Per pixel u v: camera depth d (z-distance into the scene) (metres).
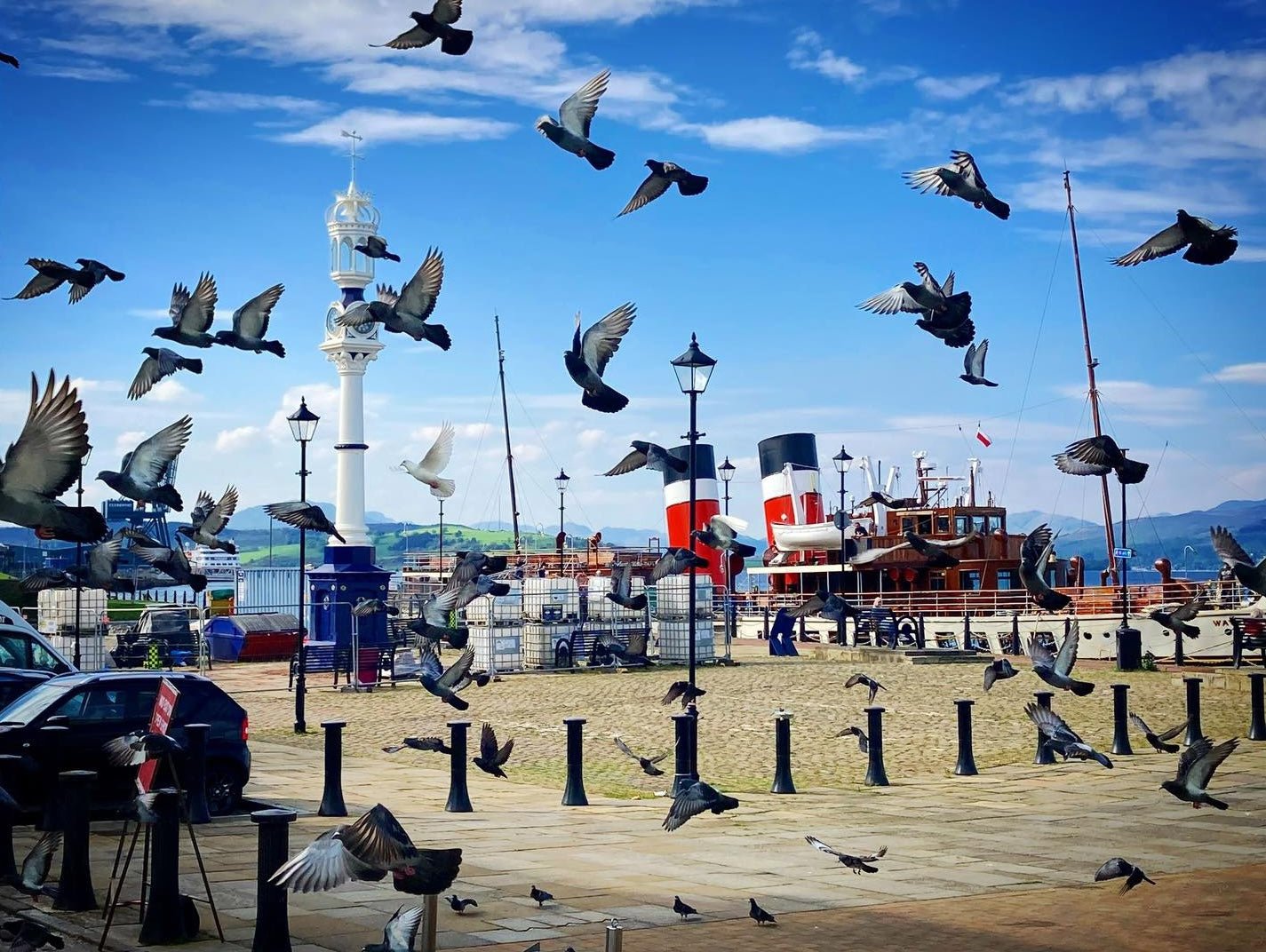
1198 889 15.70
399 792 23.83
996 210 14.95
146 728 19.70
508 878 16.19
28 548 57.41
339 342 53.75
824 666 52.19
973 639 57.78
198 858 13.35
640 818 21.12
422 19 13.95
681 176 14.43
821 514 72.44
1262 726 31.03
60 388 9.11
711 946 13.03
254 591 72.19
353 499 53.84
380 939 13.12
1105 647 56.34
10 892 14.98
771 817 21.16
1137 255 13.74
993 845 18.69
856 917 14.27
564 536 72.31
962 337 15.43
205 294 16.11
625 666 51.53
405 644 52.75
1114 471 13.86
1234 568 14.95
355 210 55.31
